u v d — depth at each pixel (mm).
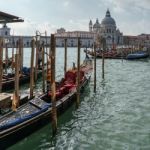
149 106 21484
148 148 14016
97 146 14273
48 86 22812
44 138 15062
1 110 16359
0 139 12914
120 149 13906
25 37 174375
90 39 186875
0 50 20047
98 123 17531
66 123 17453
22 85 29109
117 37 187500
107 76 39188
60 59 77250
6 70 36375
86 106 21391
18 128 13797
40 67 35438
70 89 21406
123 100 23625
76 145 14383
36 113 15461
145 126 16953
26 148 13906
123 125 17172
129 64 59344
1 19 17375
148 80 35906
